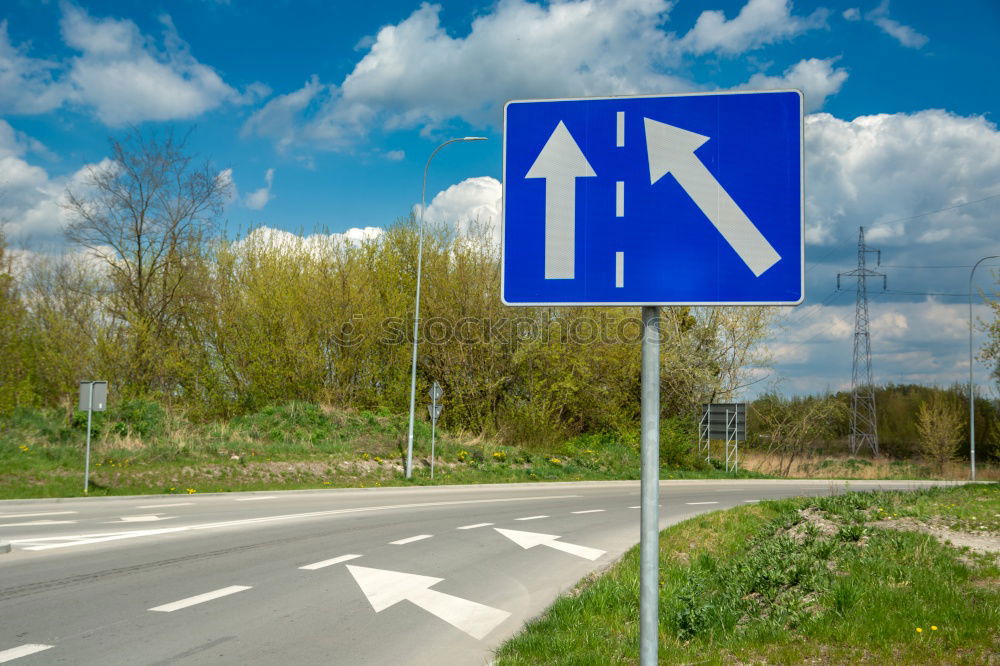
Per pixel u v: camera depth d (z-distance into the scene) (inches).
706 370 1390.3
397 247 1336.1
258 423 1029.2
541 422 1225.4
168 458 810.8
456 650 220.7
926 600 220.1
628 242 108.1
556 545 425.4
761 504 544.7
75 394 1066.7
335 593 292.7
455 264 1251.8
